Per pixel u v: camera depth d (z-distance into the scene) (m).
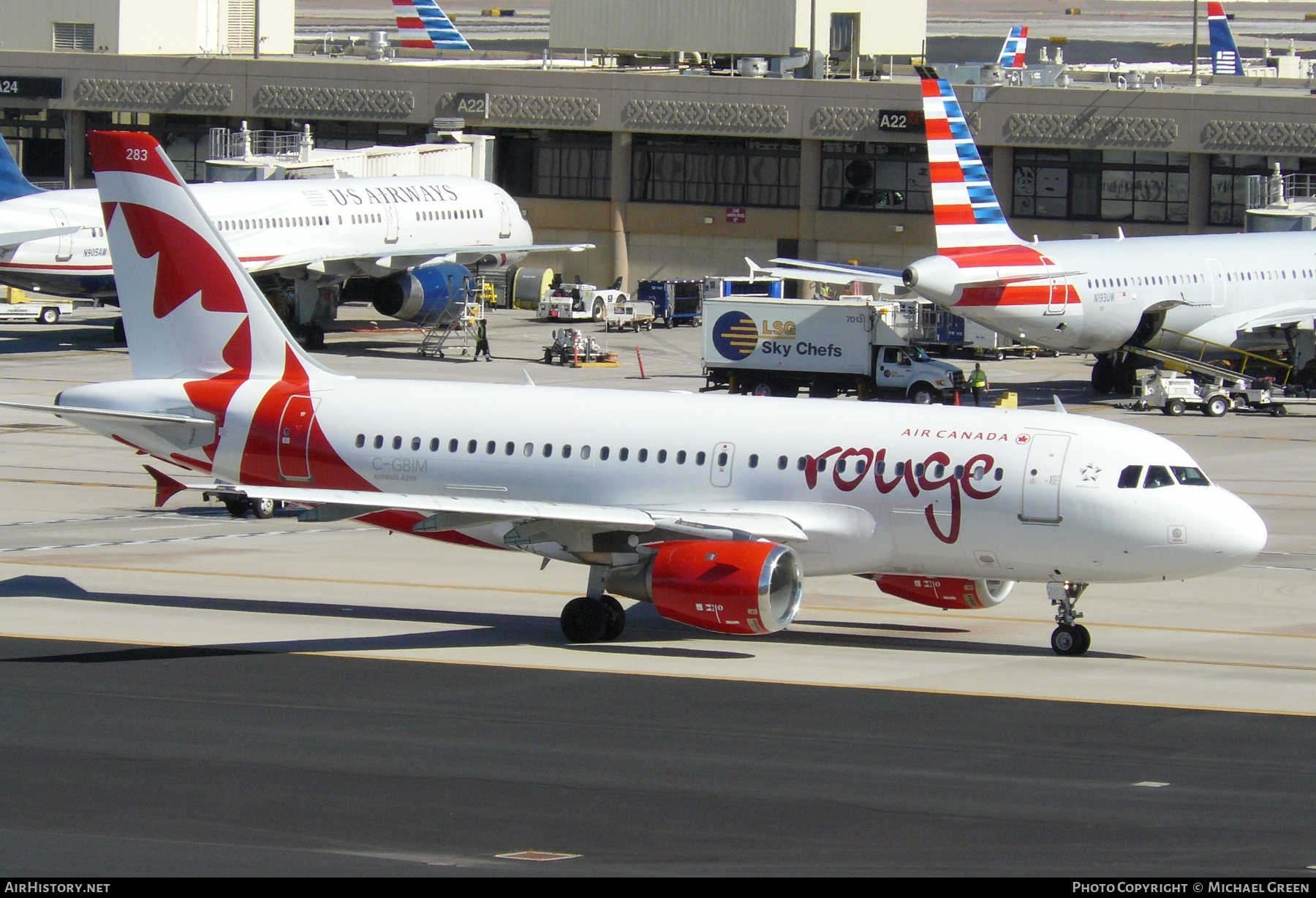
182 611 123.69
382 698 97.69
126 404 132.12
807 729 91.00
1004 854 68.00
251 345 131.62
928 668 108.81
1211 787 80.00
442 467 125.06
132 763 82.19
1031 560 111.69
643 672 106.12
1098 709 97.00
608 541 114.44
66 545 151.62
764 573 107.12
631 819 73.31
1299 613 130.25
